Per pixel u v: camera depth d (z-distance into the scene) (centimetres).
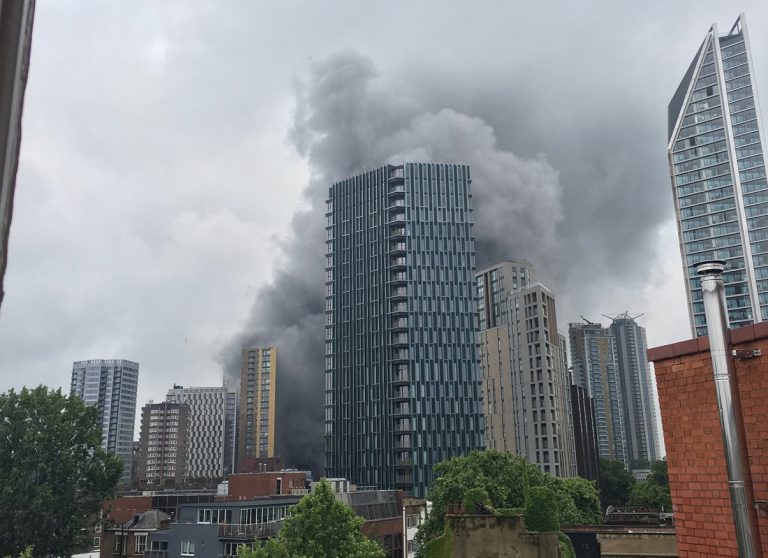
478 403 15762
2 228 161
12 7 167
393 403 15738
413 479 14988
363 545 4256
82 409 6378
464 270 16850
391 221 17188
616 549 3044
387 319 16562
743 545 972
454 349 16100
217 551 6875
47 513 5878
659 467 13462
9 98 165
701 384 1252
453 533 2322
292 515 4288
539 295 18125
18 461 5934
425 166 17562
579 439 18362
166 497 9219
